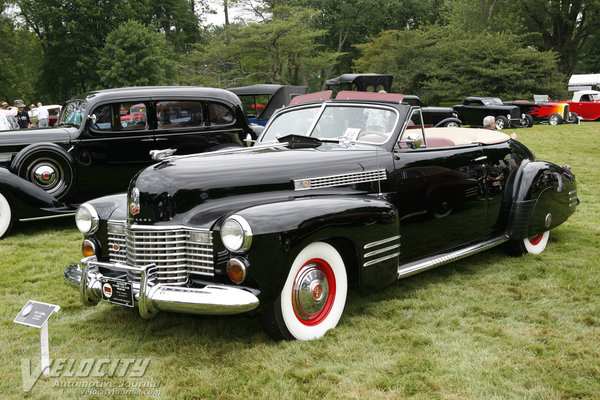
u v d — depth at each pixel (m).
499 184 4.80
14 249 5.82
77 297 4.27
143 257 3.16
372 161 3.86
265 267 2.91
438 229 4.29
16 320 2.91
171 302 2.88
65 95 41.09
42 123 16.92
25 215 6.32
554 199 5.04
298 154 3.69
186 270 3.15
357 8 49.84
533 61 32.19
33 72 44.12
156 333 3.50
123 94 6.89
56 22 37.97
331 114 4.36
